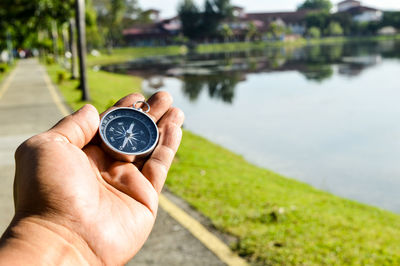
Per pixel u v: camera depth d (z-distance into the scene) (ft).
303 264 14.82
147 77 137.08
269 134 57.16
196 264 14.53
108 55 323.37
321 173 39.91
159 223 17.80
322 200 27.27
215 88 112.68
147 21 427.33
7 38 169.27
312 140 53.47
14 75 109.70
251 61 214.69
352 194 34.35
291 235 17.39
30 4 82.43
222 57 259.60
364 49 286.46
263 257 15.12
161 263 14.53
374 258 16.12
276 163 42.91
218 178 26.27
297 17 490.08
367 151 48.03
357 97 88.94
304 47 361.30
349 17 492.13
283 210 20.01
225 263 14.61
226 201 21.29
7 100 58.44
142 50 368.07
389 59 189.67
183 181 24.30
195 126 62.69
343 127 61.21
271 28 440.86
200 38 408.87
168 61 233.14
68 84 78.79
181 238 16.46
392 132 57.00
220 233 17.03
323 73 141.49
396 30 497.87
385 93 92.68
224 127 61.93
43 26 91.97
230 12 398.42
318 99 88.28
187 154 33.17
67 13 83.76
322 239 17.39
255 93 101.14
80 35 55.62
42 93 65.16
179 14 398.21
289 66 175.22
